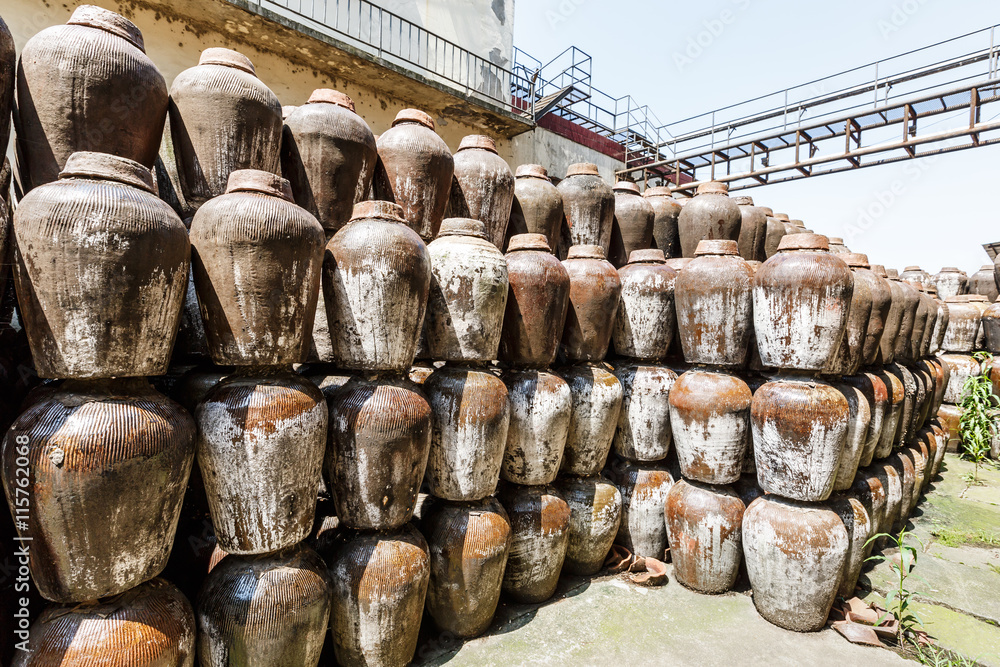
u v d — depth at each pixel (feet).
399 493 5.69
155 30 17.24
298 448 4.85
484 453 6.50
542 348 7.38
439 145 7.53
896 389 9.82
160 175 6.59
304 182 6.64
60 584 3.94
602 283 8.07
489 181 8.41
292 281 4.75
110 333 3.95
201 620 4.87
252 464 4.67
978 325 18.61
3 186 4.55
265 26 18.34
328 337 6.77
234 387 4.84
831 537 6.99
